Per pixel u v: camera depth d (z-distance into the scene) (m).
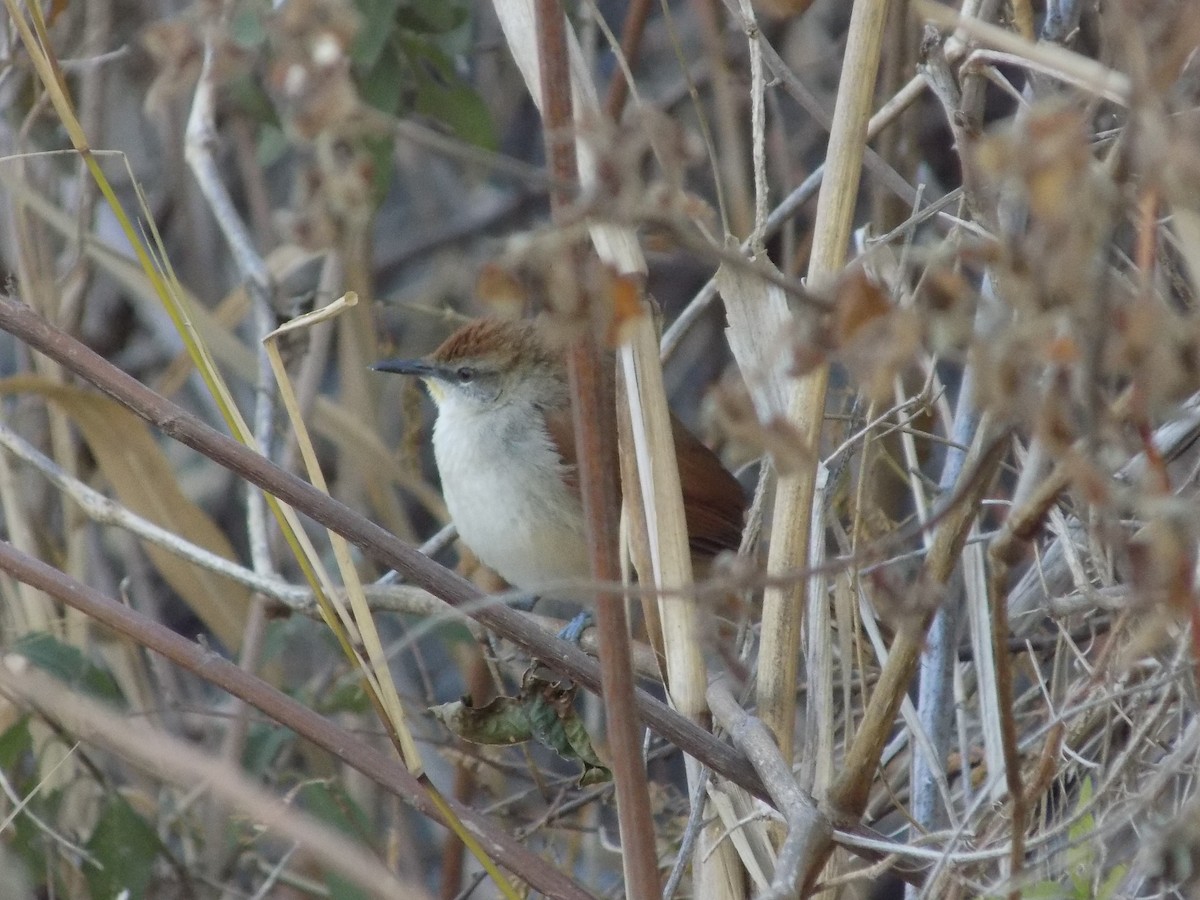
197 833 9.05
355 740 5.95
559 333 3.67
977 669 6.79
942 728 7.08
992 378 3.36
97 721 5.98
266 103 9.30
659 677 6.91
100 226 11.73
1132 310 3.36
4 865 8.31
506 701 6.61
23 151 9.68
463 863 10.07
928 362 7.06
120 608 5.96
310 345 10.25
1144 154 3.28
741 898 6.08
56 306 9.97
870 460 7.61
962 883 5.36
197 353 5.76
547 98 4.27
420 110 9.92
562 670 5.64
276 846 10.19
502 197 13.77
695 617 6.02
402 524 10.76
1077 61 3.94
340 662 10.30
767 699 6.06
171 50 4.09
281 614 8.68
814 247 5.98
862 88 5.90
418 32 9.59
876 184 8.88
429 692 9.59
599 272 3.58
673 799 8.86
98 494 7.61
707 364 12.45
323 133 3.56
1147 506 3.61
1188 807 4.79
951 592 7.01
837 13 12.26
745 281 6.10
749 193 11.05
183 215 12.38
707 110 11.65
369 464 10.65
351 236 4.36
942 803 7.06
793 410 5.92
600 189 3.61
